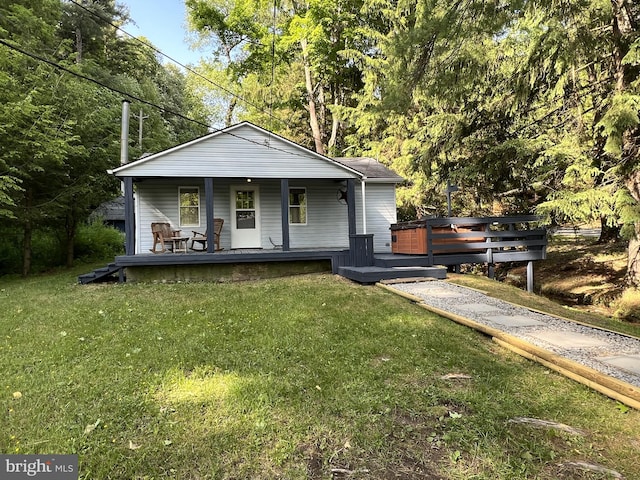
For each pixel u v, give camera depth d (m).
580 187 8.66
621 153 7.31
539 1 6.56
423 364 3.86
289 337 4.56
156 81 25.11
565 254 13.73
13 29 12.26
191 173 9.41
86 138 12.84
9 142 10.01
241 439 2.57
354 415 2.87
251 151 9.82
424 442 2.56
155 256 8.63
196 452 2.43
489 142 9.94
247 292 7.04
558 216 8.58
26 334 4.77
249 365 3.78
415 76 7.80
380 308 5.91
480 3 6.60
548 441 2.58
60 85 12.02
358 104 18.97
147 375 3.52
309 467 2.32
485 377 3.61
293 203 11.77
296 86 20.56
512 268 13.72
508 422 2.79
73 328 4.96
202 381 3.41
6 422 2.77
